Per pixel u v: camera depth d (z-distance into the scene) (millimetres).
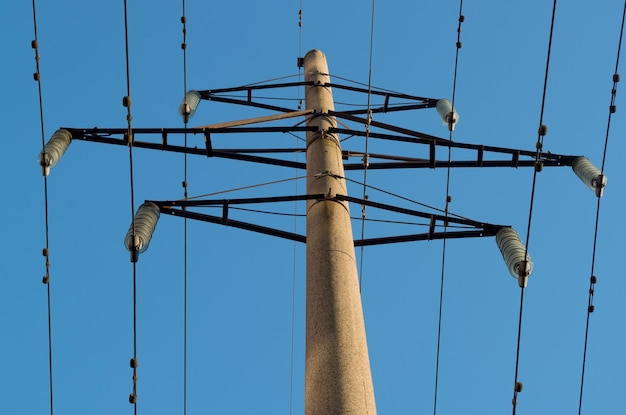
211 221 20703
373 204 19750
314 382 16016
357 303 17328
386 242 21562
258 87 27656
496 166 23266
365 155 21844
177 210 20609
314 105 25812
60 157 20203
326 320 16812
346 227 18828
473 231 20891
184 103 26359
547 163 23406
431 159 23203
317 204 19344
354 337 16625
